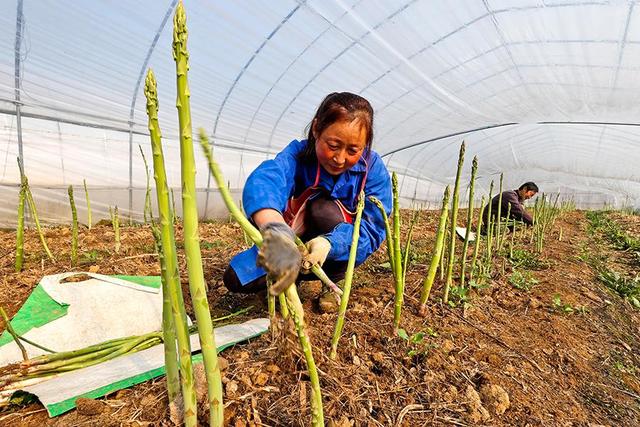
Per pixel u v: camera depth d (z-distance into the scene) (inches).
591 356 96.0
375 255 157.6
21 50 190.5
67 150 243.1
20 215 120.4
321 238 67.9
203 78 238.2
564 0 184.5
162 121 270.1
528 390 75.5
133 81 225.5
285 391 61.7
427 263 147.8
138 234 192.7
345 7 195.5
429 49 232.5
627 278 171.5
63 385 62.5
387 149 405.1
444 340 86.4
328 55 234.5
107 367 67.6
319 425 49.9
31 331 76.3
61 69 204.8
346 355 74.1
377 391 66.3
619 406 79.0
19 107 216.4
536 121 347.6
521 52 230.4
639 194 546.0
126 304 85.9
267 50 223.1
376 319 91.5
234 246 164.7
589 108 291.7
